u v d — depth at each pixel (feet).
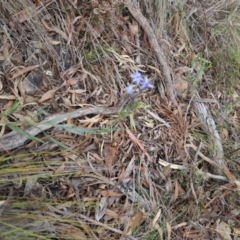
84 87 1.47
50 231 1.22
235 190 1.61
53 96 1.40
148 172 1.47
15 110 1.33
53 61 1.46
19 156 1.25
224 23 1.99
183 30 1.84
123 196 1.39
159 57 1.65
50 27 1.49
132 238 1.35
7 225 1.13
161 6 1.75
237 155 1.73
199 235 1.50
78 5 1.57
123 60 1.59
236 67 1.98
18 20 1.43
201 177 1.57
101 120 1.43
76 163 1.34
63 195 1.30
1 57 1.38
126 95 1.47
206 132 1.68
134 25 1.67
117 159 1.42
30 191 1.25
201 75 1.77
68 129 1.30
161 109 1.60
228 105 1.83
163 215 1.45
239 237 1.57
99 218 1.33
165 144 1.54
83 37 1.55
